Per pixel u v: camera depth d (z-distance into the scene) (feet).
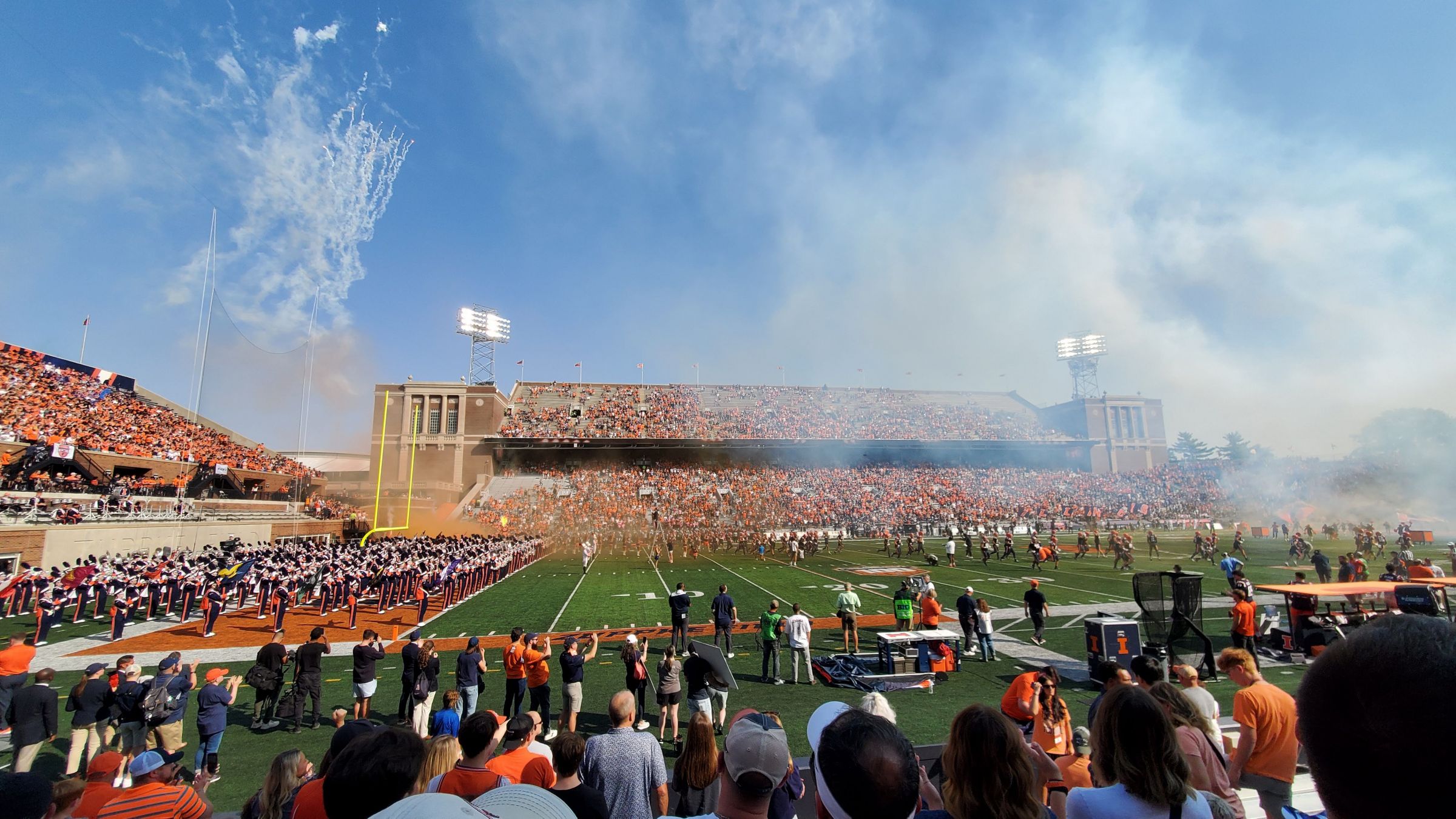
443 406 202.18
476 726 16.11
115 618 58.13
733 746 10.55
